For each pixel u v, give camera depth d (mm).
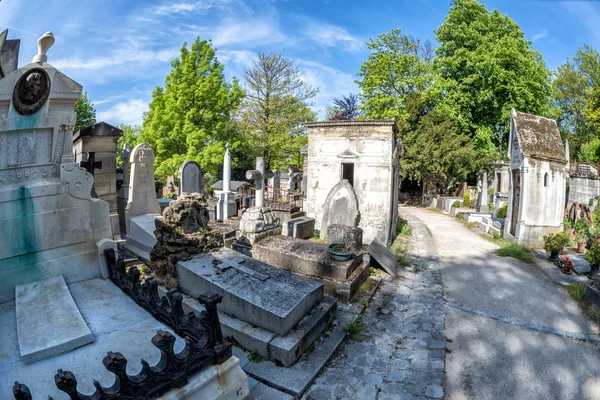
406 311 7457
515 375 5414
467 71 28078
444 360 5703
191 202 6977
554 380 5324
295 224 12117
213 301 3943
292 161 32906
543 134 14344
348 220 11492
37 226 5312
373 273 9531
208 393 3850
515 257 11930
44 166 5375
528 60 26406
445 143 27672
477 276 9875
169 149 24953
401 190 34469
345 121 13281
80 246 5762
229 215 14523
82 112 31078
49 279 5402
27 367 3756
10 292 5129
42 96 5160
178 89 24203
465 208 24531
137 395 3312
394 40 32031
